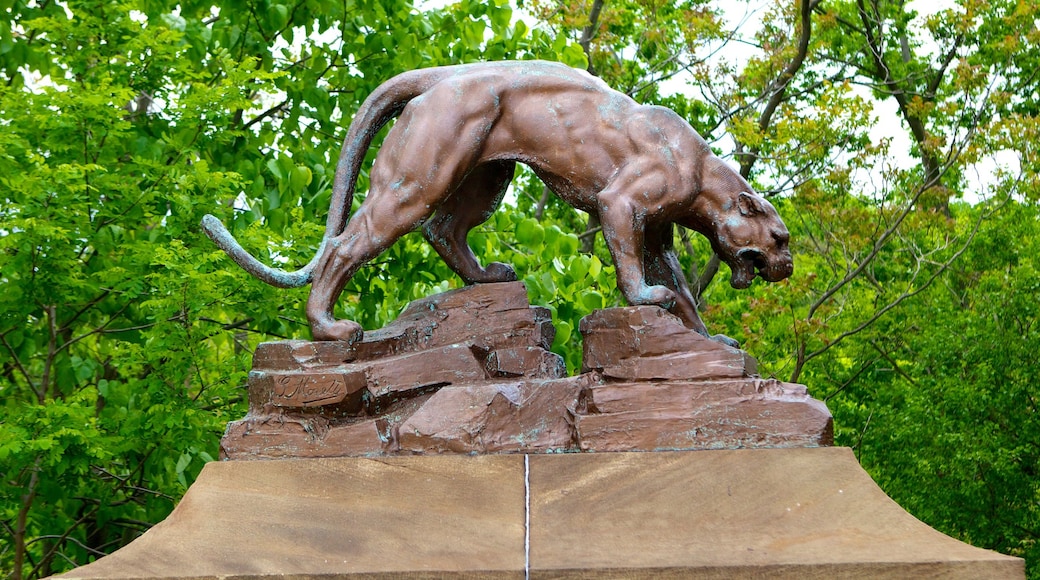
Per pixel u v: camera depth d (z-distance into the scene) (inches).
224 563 128.3
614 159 149.8
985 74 408.2
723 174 151.9
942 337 419.2
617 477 132.0
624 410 135.9
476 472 133.6
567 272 271.6
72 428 220.4
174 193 237.5
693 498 130.4
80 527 277.0
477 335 151.0
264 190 268.7
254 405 144.9
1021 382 404.5
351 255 149.4
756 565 122.1
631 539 127.3
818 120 403.5
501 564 125.1
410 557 127.5
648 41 473.7
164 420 231.5
